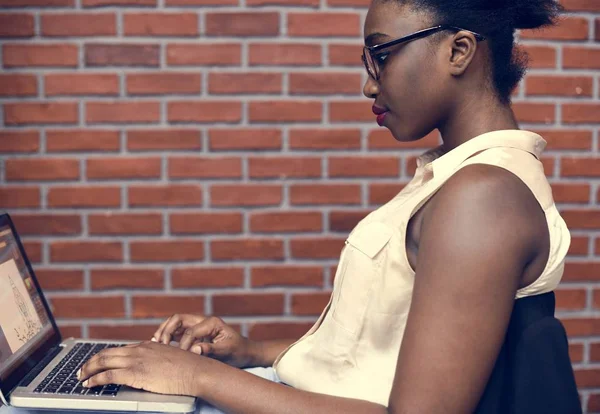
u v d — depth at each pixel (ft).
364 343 3.37
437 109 3.27
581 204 6.82
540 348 2.86
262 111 6.56
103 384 3.47
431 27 3.18
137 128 6.54
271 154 6.60
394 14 3.25
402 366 2.84
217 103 6.54
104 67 6.48
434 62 3.20
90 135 6.53
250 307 6.70
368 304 3.35
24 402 3.38
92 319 6.66
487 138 3.14
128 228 6.61
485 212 2.76
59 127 6.51
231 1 6.45
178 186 6.60
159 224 6.62
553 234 2.91
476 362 2.74
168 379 3.38
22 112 6.48
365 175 6.64
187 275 6.66
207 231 6.64
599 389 6.89
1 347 3.73
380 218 3.47
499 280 2.74
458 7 3.13
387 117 3.43
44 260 6.61
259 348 4.37
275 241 6.66
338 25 6.50
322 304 6.72
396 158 6.64
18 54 6.43
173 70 6.49
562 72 6.69
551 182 6.81
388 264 3.26
